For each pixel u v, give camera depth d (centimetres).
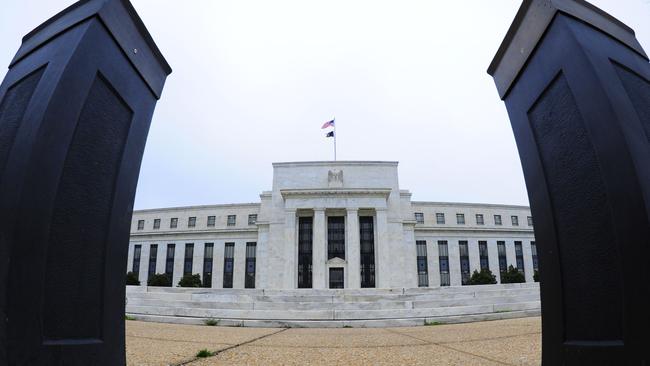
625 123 177
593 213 196
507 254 6438
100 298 223
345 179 5328
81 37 205
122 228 245
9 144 196
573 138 208
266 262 5256
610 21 225
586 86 192
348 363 434
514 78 259
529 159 248
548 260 230
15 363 169
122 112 246
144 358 463
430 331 952
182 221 6700
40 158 183
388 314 1387
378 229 4972
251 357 480
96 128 221
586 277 202
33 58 221
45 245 185
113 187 237
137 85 260
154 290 2545
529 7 235
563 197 218
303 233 5206
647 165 173
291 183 5338
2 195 181
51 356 186
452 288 2728
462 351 528
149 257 6612
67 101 196
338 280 4862
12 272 171
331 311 1368
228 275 6194
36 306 180
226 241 6344
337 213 5150
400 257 5044
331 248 5103
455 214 6669
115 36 231
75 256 206
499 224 6688
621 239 176
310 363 435
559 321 219
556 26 213
